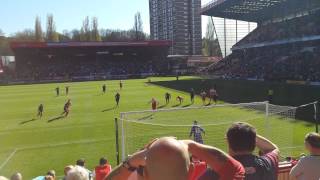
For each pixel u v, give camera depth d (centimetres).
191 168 263
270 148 375
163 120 2889
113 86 7031
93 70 10438
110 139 2466
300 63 6394
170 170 240
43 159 2089
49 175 1077
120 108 4047
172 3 15200
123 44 10206
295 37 6750
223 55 10188
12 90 6950
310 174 509
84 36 14088
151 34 16938
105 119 3341
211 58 12069
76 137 2614
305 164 514
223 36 10075
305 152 1872
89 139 2522
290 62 6744
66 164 1977
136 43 10356
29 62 10469
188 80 7906
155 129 2558
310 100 3931
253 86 5775
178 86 6556
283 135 2088
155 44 10531
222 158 291
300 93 4541
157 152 242
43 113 3850
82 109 4053
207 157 291
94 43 10019
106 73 10344
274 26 8319
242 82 6650
